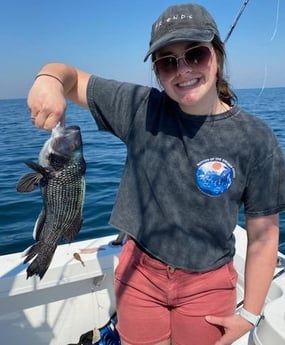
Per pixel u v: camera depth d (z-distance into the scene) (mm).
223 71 756
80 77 836
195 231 771
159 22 714
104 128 850
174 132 763
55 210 721
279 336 719
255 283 834
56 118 695
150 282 815
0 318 1126
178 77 694
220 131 746
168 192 765
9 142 6129
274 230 815
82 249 1254
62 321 1203
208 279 792
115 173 3705
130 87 816
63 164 711
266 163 752
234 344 1041
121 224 818
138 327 845
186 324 817
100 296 1249
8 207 2701
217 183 749
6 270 1120
